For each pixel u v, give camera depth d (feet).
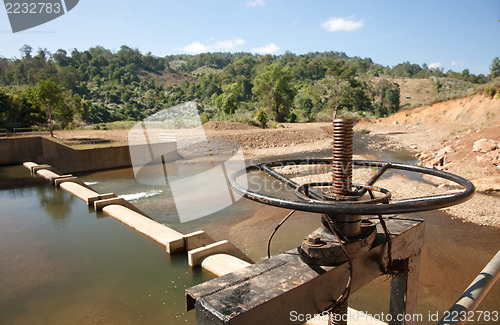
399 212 3.15
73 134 87.92
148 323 12.01
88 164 65.10
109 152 67.36
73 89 303.07
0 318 12.14
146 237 19.51
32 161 64.34
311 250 3.88
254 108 196.44
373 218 5.71
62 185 36.40
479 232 29.37
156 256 17.03
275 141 92.79
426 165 58.44
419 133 121.49
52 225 22.08
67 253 17.39
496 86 124.67
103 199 28.55
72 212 25.53
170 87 370.53
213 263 15.53
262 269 3.88
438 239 27.96
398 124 160.45
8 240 19.29
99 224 22.08
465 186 3.88
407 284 5.34
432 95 321.32
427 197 3.43
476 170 47.55
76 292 13.79
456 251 25.66
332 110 160.25
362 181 47.16
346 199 4.17
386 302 18.49
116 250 17.70
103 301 13.19
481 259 24.38
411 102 309.22
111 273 15.26
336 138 4.26
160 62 481.87
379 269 4.65
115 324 11.89
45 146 64.95
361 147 90.38
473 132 69.00
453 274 22.12
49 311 12.50
